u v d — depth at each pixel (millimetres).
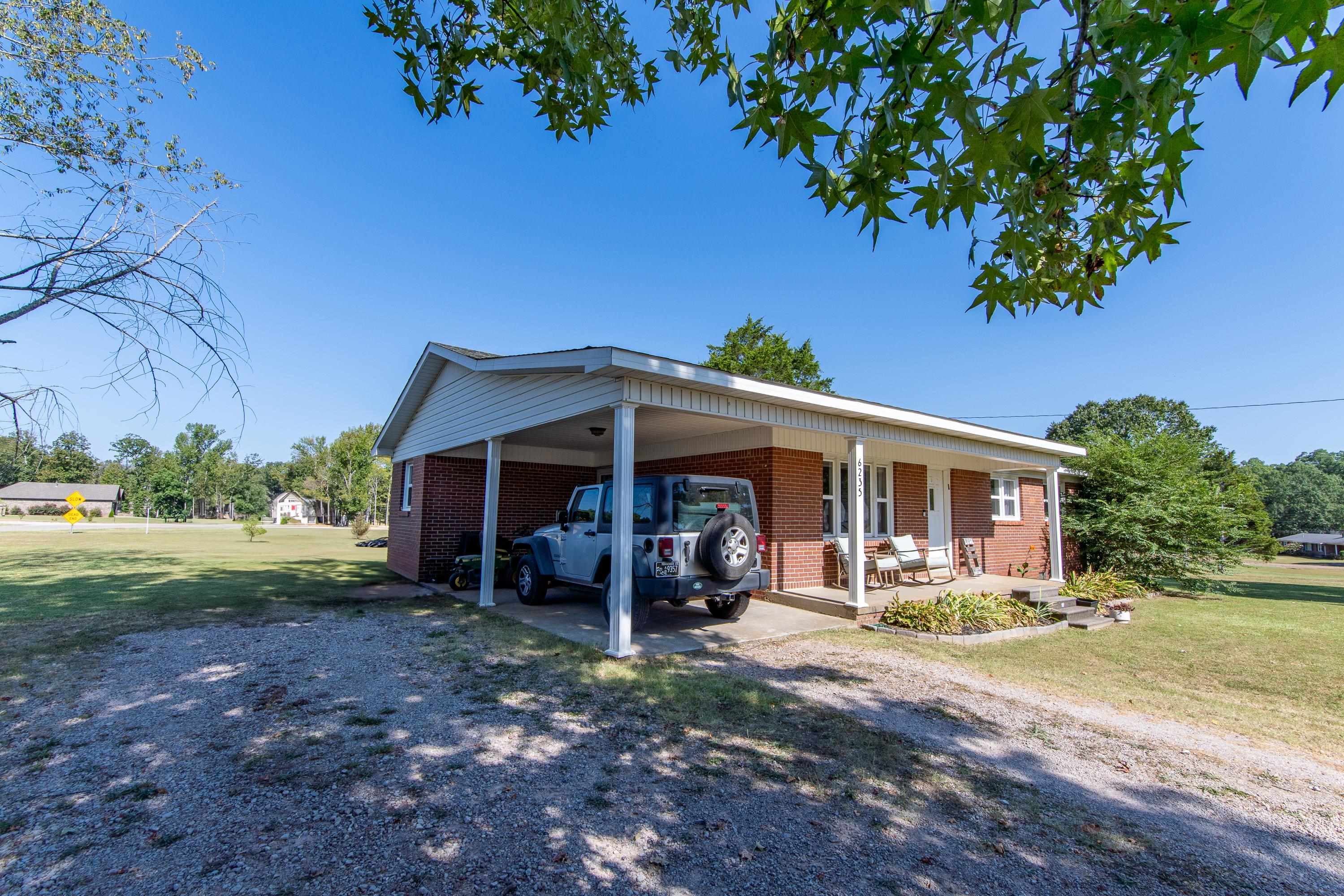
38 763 3824
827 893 2639
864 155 2355
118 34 4926
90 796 3410
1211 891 2717
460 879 2688
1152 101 1791
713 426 10172
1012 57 1907
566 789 3578
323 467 65438
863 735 4520
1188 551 13703
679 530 7629
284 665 6188
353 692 5348
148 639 7254
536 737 4379
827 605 9234
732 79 2756
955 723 4836
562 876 2727
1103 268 2996
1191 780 3908
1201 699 5652
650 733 4492
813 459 11180
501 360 8000
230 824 3121
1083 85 1986
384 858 2838
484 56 3836
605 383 6980
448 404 11836
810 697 5422
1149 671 6602
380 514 62219
